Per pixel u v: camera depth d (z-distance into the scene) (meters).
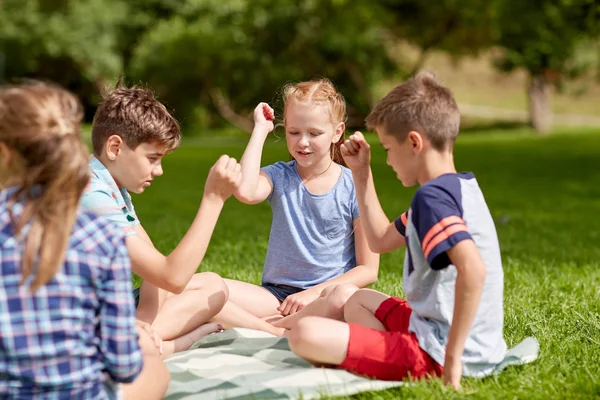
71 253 2.02
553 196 11.34
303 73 27.33
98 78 28.84
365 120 2.81
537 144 21.67
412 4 26.91
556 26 18.56
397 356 2.62
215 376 2.68
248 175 3.30
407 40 28.55
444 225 2.46
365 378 2.66
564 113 33.28
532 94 26.88
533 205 10.22
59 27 26.98
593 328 3.51
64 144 2.00
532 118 27.06
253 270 5.16
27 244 1.96
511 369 2.80
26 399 2.01
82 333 2.05
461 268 2.44
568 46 22.34
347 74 28.47
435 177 2.66
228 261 5.51
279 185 3.52
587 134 25.73
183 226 7.58
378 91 30.02
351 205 3.50
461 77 38.19
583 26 16.94
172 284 2.84
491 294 2.67
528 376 2.76
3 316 1.97
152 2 28.48
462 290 2.45
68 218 1.99
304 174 3.52
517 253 6.20
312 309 3.21
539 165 16.06
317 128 3.36
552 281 4.76
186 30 25.97
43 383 2.01
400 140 2.67
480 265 2.43
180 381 2.68
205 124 30.53
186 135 28.66
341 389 2.51
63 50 27.28
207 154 18.42
